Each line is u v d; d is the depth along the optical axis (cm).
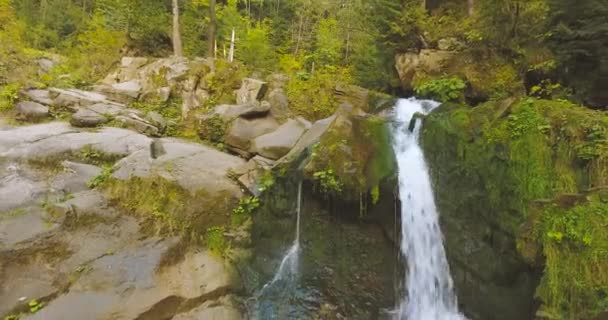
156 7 1545
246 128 775
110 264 496
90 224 537
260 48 1569
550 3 698
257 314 541
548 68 734
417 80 1067
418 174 632
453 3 1140
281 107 866
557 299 409
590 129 479
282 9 2728
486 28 874
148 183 595
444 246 568
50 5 2106
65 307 440
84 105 884
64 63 1284
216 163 682
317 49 1953
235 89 965
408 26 1117
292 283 598
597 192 428
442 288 560
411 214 611
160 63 1137
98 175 617
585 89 682
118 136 733
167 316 473
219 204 604
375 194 591
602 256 392
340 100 910
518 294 476
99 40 1427
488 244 516
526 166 490
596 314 381
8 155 625
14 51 1145
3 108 826
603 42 621
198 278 523
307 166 612
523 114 526
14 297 437
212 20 1270
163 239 548
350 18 1739
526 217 470
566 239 417
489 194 522
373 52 1234
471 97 893
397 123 696
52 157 642
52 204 541
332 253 621
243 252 580
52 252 491
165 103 1019
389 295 594
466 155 561
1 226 496
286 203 632
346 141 630
